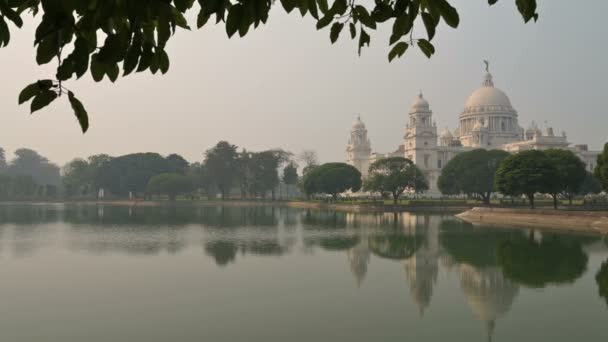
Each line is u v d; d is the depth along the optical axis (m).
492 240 58.66
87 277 36.00
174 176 188.25
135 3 5.41
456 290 32.59
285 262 42.88
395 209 122.69
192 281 34.78
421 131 188.62
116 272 38.06
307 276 36.72
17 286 32.97
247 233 67.69
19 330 23.80
